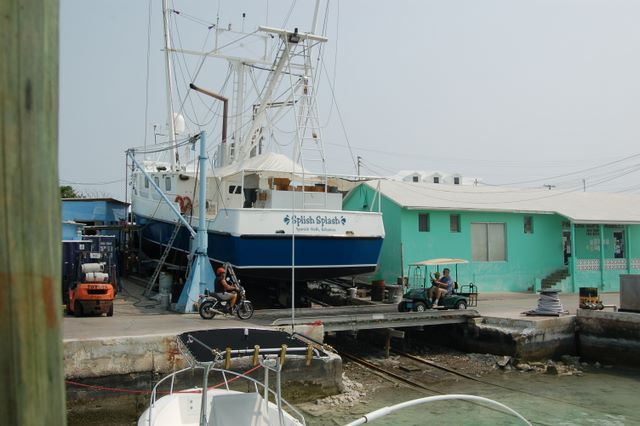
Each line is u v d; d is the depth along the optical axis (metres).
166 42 21.02
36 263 1.29
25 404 1.28
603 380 13.45
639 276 15.27
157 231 21.69
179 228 18.61
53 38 1.34
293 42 17.81
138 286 21.48
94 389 10.24
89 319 13.67
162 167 22.00
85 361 10.24
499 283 23.30
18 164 1.27
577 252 25.64
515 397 11.96
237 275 16.17
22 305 1.27
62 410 1.35
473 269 22.78
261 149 20.12
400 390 12.42
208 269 15.62
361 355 15.34
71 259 16.50
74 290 14.45
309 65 18.05
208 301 13.95
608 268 25.16
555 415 10.73
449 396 5.79
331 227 16.59
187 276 16.97
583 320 15.66
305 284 19.98
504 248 23.72
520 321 15.09
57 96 1.35
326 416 10.57
